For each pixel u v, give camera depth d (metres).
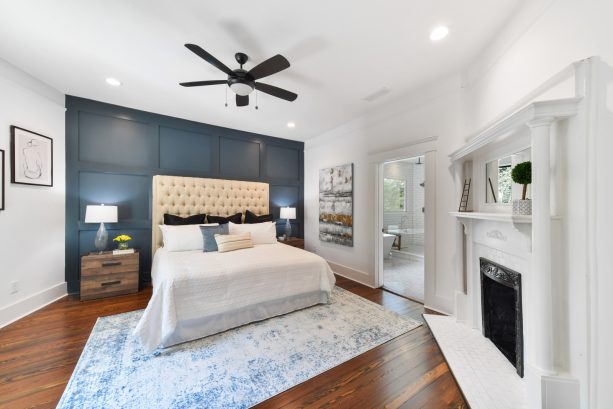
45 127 2.85
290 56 2.26
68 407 1.40
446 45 2.12
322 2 1.66
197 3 1.67
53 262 2.97
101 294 3.04
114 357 1.86
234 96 3.13
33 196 2.70
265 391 1.55
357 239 3.95
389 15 1.77
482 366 1.79
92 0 1.65
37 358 1.84
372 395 1.54
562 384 1.25
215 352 1.95
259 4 1.68
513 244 1.71
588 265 1.17
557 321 1.31
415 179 6.93
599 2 1.14
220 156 4.36
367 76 2.62
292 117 3.89
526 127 1.52
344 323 2.46
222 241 3.17
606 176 1.10
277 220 5.01
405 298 3.17
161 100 3.27
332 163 4.49
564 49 1.34
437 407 1.45
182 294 2.08
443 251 2.72
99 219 3.06
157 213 3.64
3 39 2.05
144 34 1.99
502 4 1.68
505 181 1.87
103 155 3.39
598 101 1.13
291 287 2.66
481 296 2.21
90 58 2.33
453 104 2.60
